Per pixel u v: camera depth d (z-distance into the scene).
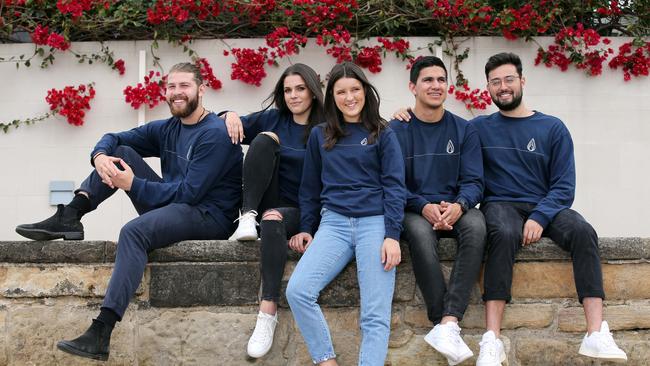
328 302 4.19
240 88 5.86
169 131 4.62
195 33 5.89
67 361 4.24
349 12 5.80
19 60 5.84
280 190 4.53
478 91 5.82
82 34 5.91
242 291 4.23
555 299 4.22
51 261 4.29
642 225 5.77
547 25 5.79
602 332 3.94
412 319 4.19
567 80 5.85
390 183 4.09
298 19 5.88
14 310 4.27
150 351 4.22
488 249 4.13
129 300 4.01
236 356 4.20
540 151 4.45
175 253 4.23
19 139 5.80
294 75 4.55
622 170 5.80
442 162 4.41
